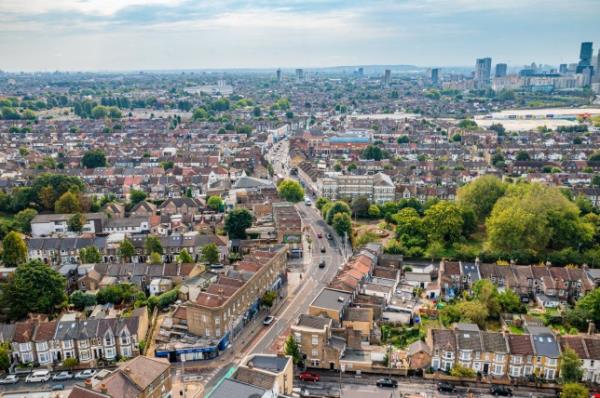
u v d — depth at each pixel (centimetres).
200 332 16425
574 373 13938
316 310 16575
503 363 14625
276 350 16150
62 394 13950
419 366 14988
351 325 16462
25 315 17900
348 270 19950
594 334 16800
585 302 17900
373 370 14975
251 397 11275
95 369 15238
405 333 16962
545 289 19688
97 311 17838
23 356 15375
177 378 14700
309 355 15262
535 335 14912
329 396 13812
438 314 18300
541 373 14525
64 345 15488
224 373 14950
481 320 17350
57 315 18188
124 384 12281
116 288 19112
